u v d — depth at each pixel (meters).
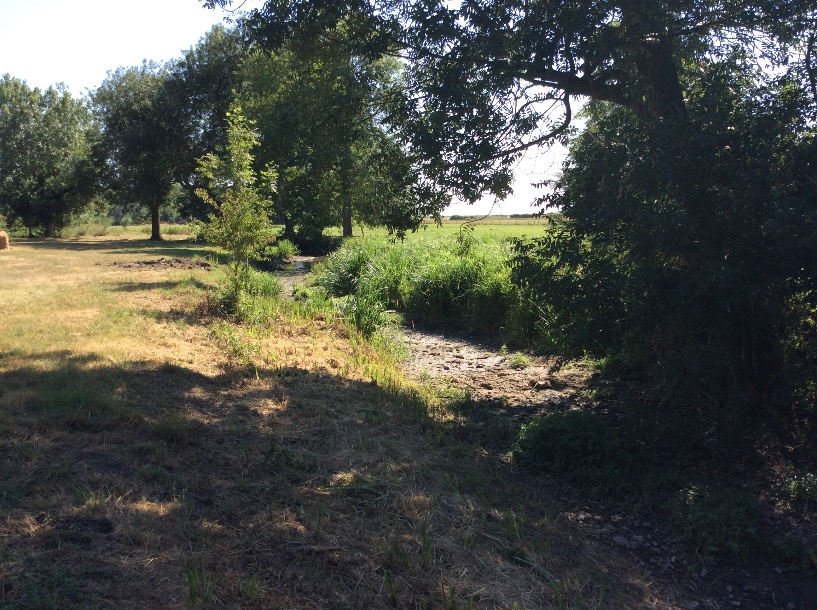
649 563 4.90
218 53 41.69
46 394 5.89
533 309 12.60
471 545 4.41
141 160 41.72
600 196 6.45
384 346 11.56
